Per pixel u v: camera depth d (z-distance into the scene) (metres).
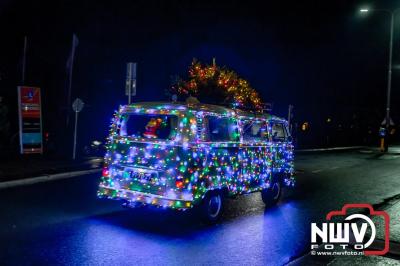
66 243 6.36
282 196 11.37
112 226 7.41
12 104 21.39
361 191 12.56
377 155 27.94
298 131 38.06
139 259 5.85
